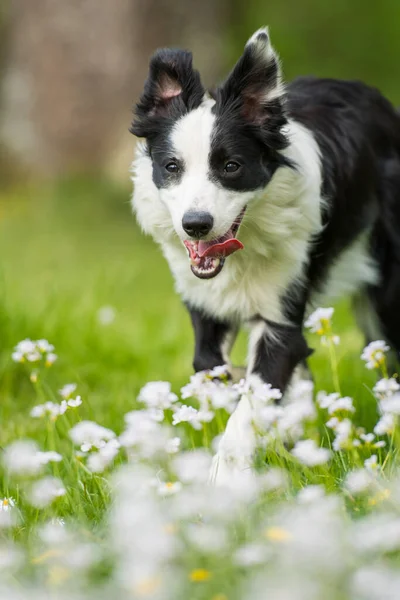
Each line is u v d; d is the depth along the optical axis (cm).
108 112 2186
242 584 397
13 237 1950
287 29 2912
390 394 572
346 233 731
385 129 787
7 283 1434
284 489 535
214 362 700
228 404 602
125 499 509
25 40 2228
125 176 2128
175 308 1311
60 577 406
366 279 769
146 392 589
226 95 648
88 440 570
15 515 535
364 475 498
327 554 376
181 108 659
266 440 595
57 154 2225
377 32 2908
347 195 725
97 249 1852
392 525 405
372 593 352
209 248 621
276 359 676
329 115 744
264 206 658
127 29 2141
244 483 482
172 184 645
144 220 691
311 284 707
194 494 468
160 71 666
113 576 431
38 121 2239
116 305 1305
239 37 2333
